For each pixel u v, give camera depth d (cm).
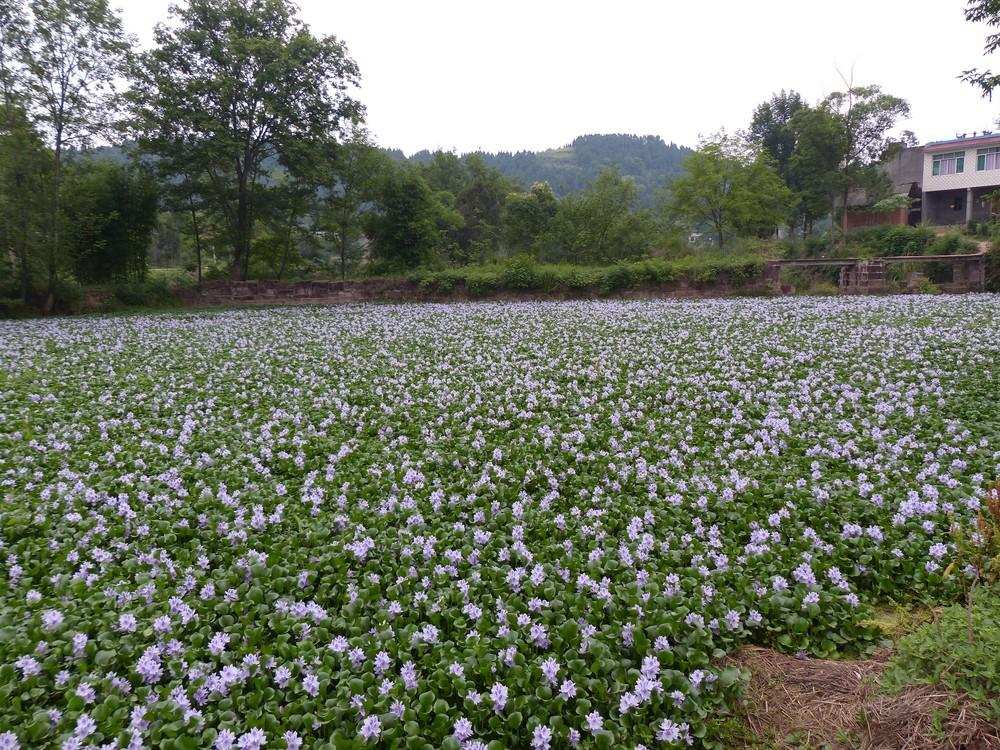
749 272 3186
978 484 668
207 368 1491
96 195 3170
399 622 460
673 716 376
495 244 5572
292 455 837
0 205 2700
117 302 3219
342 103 3594
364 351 1706
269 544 574
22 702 377
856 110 4316
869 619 472
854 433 881
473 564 539
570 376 1310
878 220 5347
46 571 534
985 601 418
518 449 845
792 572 518
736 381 1184
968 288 2909
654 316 2264
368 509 652
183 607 451
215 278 3738
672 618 446
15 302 2964
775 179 4581
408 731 354
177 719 359
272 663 405
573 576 518
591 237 4591
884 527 586
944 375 1172
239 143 3212
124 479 719
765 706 400
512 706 372
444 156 6475
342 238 4122
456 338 1911
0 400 1139
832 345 1552
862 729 366
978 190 5344
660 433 927
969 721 335
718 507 646
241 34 3319
